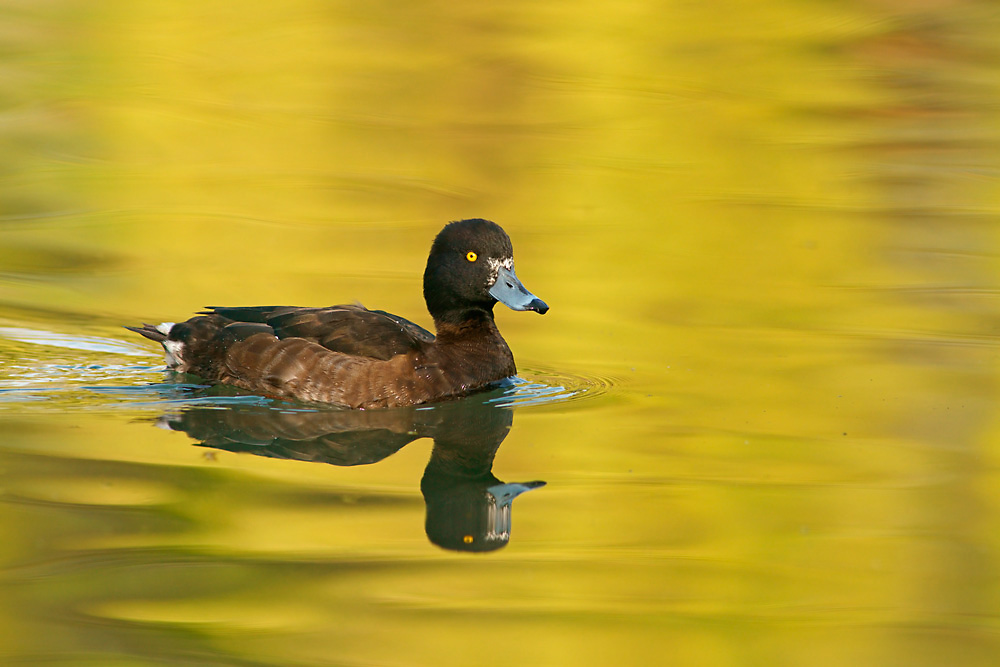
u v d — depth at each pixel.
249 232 17.03
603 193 18.78
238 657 6.86
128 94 22.27
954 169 19.97
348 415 11.16
